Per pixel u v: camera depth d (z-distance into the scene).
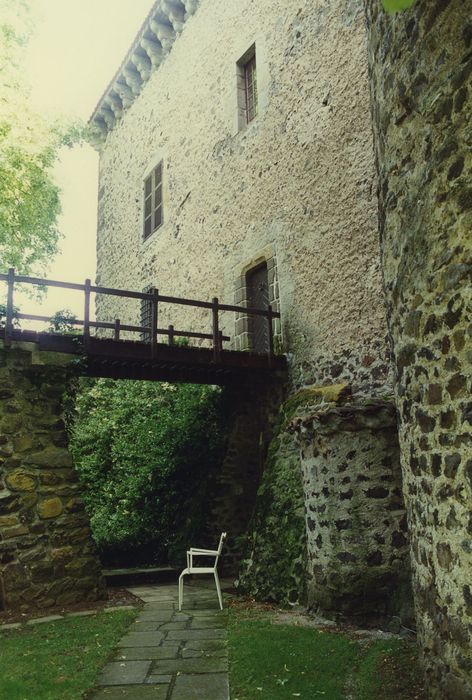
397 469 4.42
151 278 11.81
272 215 8.10
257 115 8.68
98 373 6.69
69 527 5.36
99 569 5.43
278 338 7.70
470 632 2.41
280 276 7.79
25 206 10.46
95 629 4.22
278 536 5.54
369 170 6.45
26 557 5.08
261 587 5.43
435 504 2.75
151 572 6.74
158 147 12.04
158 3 11.32
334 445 4.65
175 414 8.44
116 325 6.26
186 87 11.07
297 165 7.66
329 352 6.76
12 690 2.91
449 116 2.77
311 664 3.27
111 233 14.20
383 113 3.51
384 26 3.50
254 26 9.02
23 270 11.38
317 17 7.56
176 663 3.37
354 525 4.41
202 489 7.59
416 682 2.92
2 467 5.17
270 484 6.05
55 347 5.73
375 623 4.17
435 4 2.90
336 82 7.09
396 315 3.29
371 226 6.34
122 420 9.03
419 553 2.97
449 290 2.70
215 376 7.48
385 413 4.49
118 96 14.02
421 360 2.94
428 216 2.91
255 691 2.86
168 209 11.32
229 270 9.07
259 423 7.85
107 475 8.66
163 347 6.43
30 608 4.97
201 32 10.67
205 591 5.98
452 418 2.63
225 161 9.47
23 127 9.60
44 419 5.50
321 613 4.48
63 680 3.06
